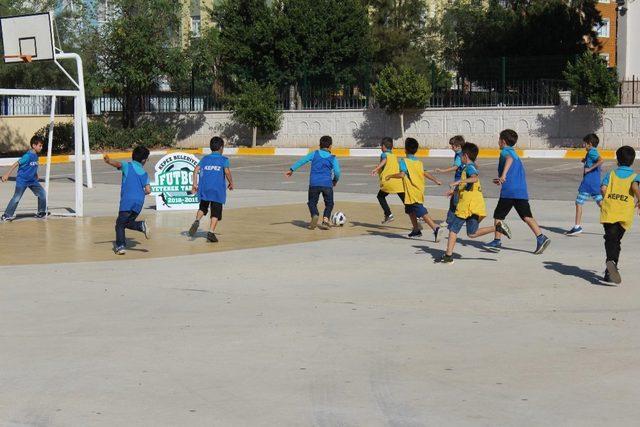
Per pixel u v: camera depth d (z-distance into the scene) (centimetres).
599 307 1084
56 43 4572
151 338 935
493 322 1007
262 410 712
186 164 2200
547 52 5306
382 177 1878
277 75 4778
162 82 5116
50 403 730
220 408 717
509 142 1492
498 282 1240
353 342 920
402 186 1862
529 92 4262
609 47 7012
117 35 4597
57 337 941
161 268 1365
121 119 5138
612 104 3953
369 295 1158
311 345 907
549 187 2747
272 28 4691
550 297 1140
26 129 4703
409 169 1659
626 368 826
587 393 751
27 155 2016
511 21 5588
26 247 1594
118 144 4753
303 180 3141
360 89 4712
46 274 1314
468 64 4434
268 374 809
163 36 4734
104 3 4812
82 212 2116
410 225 1902
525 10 5622
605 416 693
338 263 1409
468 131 4362
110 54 4731
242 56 4753
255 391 760
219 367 830
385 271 1334
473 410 709
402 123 4484
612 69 4125
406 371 817
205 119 5016
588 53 4119
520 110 4231
